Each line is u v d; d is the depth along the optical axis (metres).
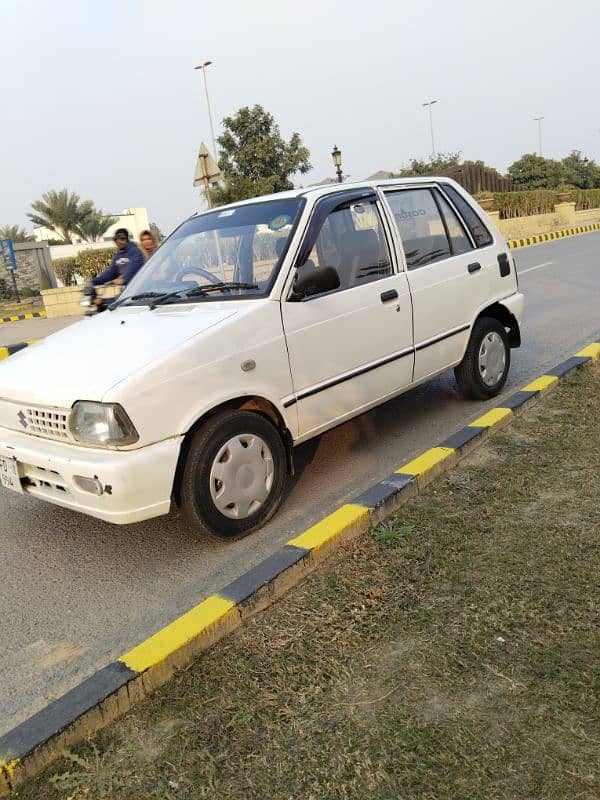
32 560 4.07
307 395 4.22
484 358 5.78
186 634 2.75
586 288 12.26
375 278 4.72
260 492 4.02
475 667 2.51
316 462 5.07
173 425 3.57
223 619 2.87
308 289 4.17
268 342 3.99
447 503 3.85
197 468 3.71
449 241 5.44
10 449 3.86
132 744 2.35
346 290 4.50
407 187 5.20
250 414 3.91
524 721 2.23
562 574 3.03
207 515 3.78
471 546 3.36
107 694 2.47
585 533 3.35
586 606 2.78
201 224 4.93
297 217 4.39
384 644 2.71
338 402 4.43
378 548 3.44
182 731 2.37
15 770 2.23
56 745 2.33
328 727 2.31
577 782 1.99
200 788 2.14
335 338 4.37
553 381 5.64
